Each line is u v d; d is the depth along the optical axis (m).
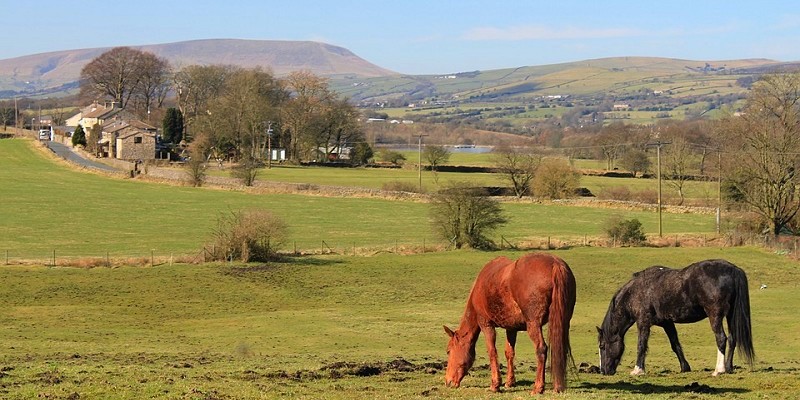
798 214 77.38
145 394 17.45
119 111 194.50
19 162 148.25
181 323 41.09
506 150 113.69
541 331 16.72
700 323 41.06
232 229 60.00
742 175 77.62
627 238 71.88
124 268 54.88
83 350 30.28
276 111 167.88
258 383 19.67
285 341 35.62
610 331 23.03
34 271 52.56
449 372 19.14
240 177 116.06
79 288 48.75
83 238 74.88
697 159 115.38
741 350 21.39
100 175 131.38
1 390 17.78
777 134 76.25
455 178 126.88
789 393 18.22
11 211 92.00
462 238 68.00
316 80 166.25
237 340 35.66
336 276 55.16
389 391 18.62
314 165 155.50
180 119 183.62
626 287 22.86
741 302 21.39
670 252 67.12
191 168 121.69
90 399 16.98
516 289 16.95
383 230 81.44
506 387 18.34
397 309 46.09
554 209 98.56
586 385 19.92
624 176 131.75
